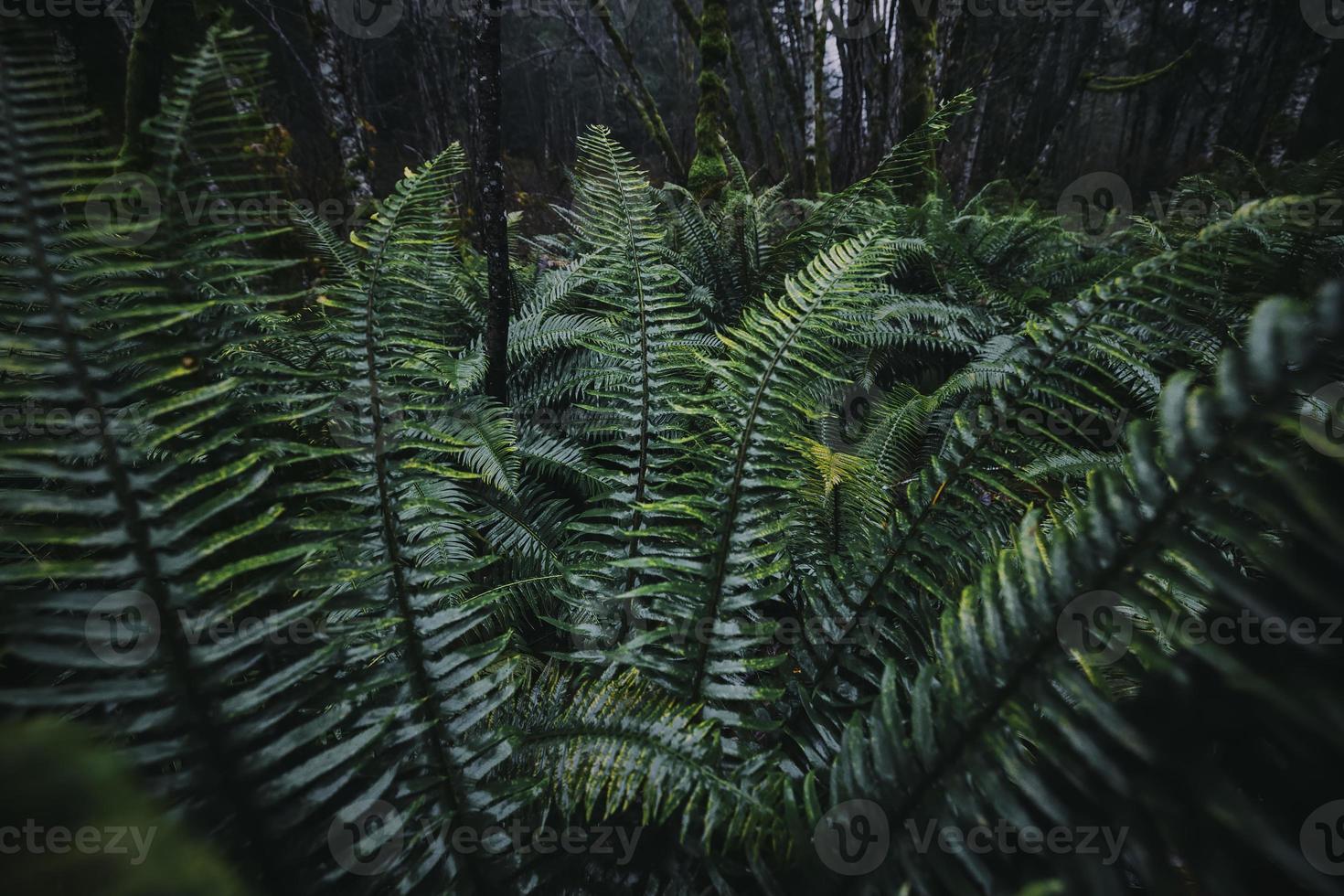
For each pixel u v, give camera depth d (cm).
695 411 126
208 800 75
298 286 299
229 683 95
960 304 379
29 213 75
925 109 575
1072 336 112
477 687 103
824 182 825
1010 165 1523
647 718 107
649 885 96
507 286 238
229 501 83
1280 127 739
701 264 387
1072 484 188
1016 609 82
